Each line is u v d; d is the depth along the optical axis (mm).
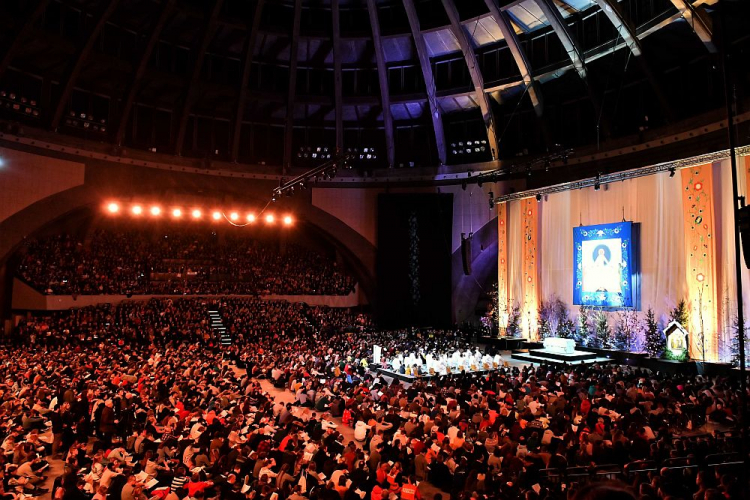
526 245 34250
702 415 15398
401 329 37812
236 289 39281
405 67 36406
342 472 10117
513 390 17672
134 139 34438
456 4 31422
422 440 12914
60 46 28391
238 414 14625
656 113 29234
